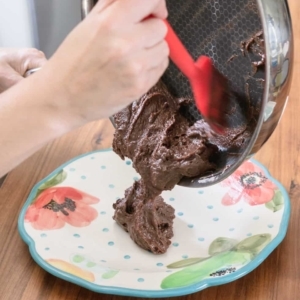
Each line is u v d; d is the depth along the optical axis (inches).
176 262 27.6
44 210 30.4
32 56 28.2
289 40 19.1
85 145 36.5
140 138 26.4
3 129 20.0
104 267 26.8
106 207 31.7
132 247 29.0
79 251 28.1
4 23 55.2
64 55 18.3
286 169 33.2
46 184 32.2
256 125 21.0
